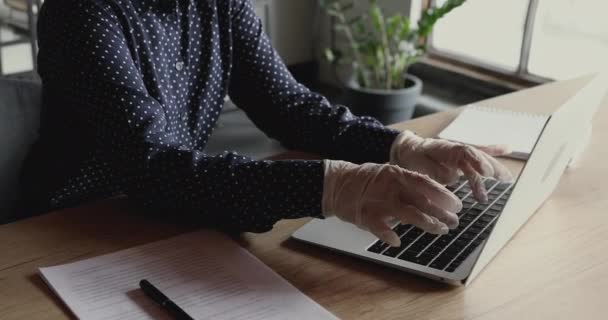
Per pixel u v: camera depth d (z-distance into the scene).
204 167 0.98
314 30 4.16
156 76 1.15
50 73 1.10
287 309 0.81
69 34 1.03
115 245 0.96
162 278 0.88
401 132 1.17
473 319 0.81
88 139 1.16
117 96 1.01
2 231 0.99
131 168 1.00
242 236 1.00
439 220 0.88
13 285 0.86
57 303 0.83
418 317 0.81
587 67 3.11
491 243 0.87
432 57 3.68
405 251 0.93
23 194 1.20
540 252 0.96
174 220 1.04
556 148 0.94
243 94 1.35
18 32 2.89
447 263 0.90
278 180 0.94
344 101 3.50
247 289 0.85
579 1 3.17
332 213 0.92
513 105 1.56
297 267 0.92
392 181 0.87
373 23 3.37
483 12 3.52
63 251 0.94
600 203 1.12
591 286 0.89
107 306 0.81
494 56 3.48
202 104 1.27
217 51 1.27
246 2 1.31
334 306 0.83
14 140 1.19
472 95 3.45
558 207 1.10
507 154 1.22
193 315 0.80
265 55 1.32
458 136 1.34
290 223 1.04
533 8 3.13
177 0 1.19
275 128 1.31
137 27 1.11
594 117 1.50
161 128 1.04
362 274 0.90
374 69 3.41
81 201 1.20
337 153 1.22
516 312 0.83
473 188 1.02
